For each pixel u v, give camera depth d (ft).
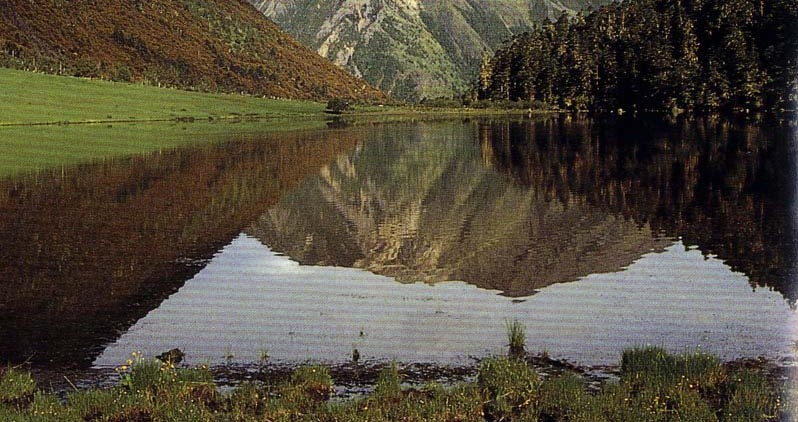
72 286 76.07
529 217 115.96
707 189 137.39
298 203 131.75
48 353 56.49
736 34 409.28
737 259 85.35
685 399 42.75
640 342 57.67
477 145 249.34
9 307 68.54
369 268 84.94
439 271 83.51
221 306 69.36
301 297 72.64
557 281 77.87
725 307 67.05
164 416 42.65
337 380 49.88
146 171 173.68
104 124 357.41
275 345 58.18
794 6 389.39
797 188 136.15
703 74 419.33
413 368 52.29
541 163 189.06
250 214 119.85
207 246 95.91
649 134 278.46
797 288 72.74
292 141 274.16
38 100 417.28
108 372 52.39
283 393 46.06
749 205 119.65
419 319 65.00
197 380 47.44
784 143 227.20
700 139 247.70
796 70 378.94
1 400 45.80
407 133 320.70
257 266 85.40
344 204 130.93
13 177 159.22
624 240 96.89
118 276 80.07
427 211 123.95
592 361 53.26
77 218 113.29
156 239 99.35
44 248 92.94
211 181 158.61
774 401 42.34
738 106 406.62
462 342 58.39
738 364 51.65
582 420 41.24
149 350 57.16
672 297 70.49
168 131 325.42
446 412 42.55
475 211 122.72
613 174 162.61
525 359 53.72
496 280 78.64
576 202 128.06
